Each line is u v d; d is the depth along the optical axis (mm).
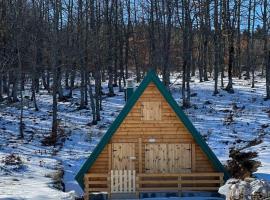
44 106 45781
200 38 53844
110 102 45594
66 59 48281
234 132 34562
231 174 24234
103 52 48594
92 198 22484
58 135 35969
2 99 48031
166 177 23312
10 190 21750
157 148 23594
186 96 43438
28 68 51344
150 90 23500
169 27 44156
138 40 63219
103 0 51688
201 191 22922
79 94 50312
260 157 25250
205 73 50594
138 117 23609
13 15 46000
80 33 47906
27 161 29062
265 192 15148
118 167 23438
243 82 48688
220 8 47906
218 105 41000
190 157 23531
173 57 62062
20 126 35781
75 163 29875
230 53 44125
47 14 50406
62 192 21797
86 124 39375
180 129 23625
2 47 44969
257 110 38969
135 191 22594
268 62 41719
